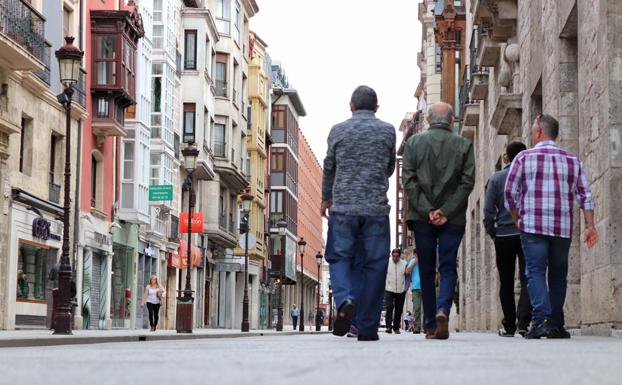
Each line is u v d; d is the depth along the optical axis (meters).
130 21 41.91
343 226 11.88
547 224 12.63
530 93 25.08
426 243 12.73
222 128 67.00
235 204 73.19
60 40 36.84
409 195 12.69
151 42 48.38
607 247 15.00
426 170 12.66
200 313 63.50
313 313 152.38
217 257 69.62
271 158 98.06
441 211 12.45
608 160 15.00
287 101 109.44
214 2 67.56
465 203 12.59
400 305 26.83
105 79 40.91
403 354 7.37
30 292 33.69
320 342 11.55
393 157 12.26
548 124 12.88
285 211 107.75
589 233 12.72
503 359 6.50
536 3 23.83
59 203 36.47
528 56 25.55
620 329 14.65
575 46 19.95
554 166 12.70
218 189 66.00
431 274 12.81
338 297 11.77
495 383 4.39
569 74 19.94
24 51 30.61
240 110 71.75
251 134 82.69
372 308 11.98
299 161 132.50
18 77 32.31
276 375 4.91
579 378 4.64
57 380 4.62
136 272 47.06
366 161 11.95
